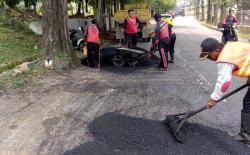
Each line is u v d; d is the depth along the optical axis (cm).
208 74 579
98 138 300
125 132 303
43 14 627
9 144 296
